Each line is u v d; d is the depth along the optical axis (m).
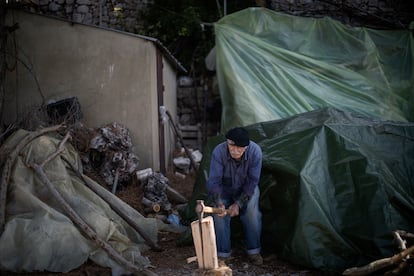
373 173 4.37
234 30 7.72
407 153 4.84
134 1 10.88
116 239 4.49
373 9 9.85
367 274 3.65
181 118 10.66
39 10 10.38
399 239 3.63
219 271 3.22
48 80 6.89
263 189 4.82
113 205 4.95
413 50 8.05
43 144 4.90
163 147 7.48
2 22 6.51
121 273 4.10
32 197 4.37
